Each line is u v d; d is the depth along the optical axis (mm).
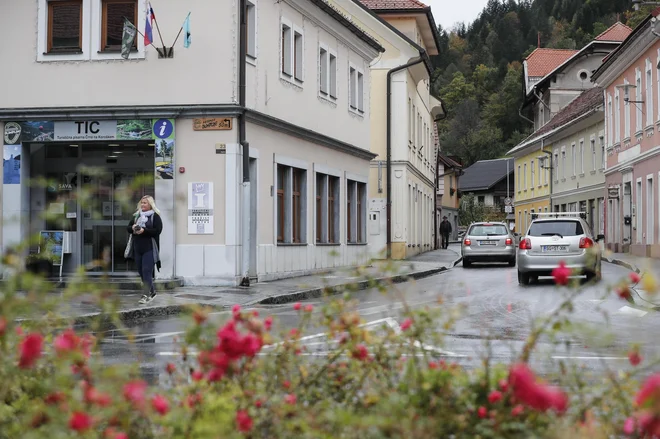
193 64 22641
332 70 31516
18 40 23031
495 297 21016
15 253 4473
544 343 12398
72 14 23031
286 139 26438
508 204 81250
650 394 2941
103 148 23266
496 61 137625
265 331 5141
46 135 22719
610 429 4262
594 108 51406
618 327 14594
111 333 13797
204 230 22297
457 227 96875
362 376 4902
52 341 5438
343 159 32312
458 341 12539
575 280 4648
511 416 3945
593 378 6051
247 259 22594
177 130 22422
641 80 41562
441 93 136250
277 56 25719
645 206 41281
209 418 3779
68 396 4062
